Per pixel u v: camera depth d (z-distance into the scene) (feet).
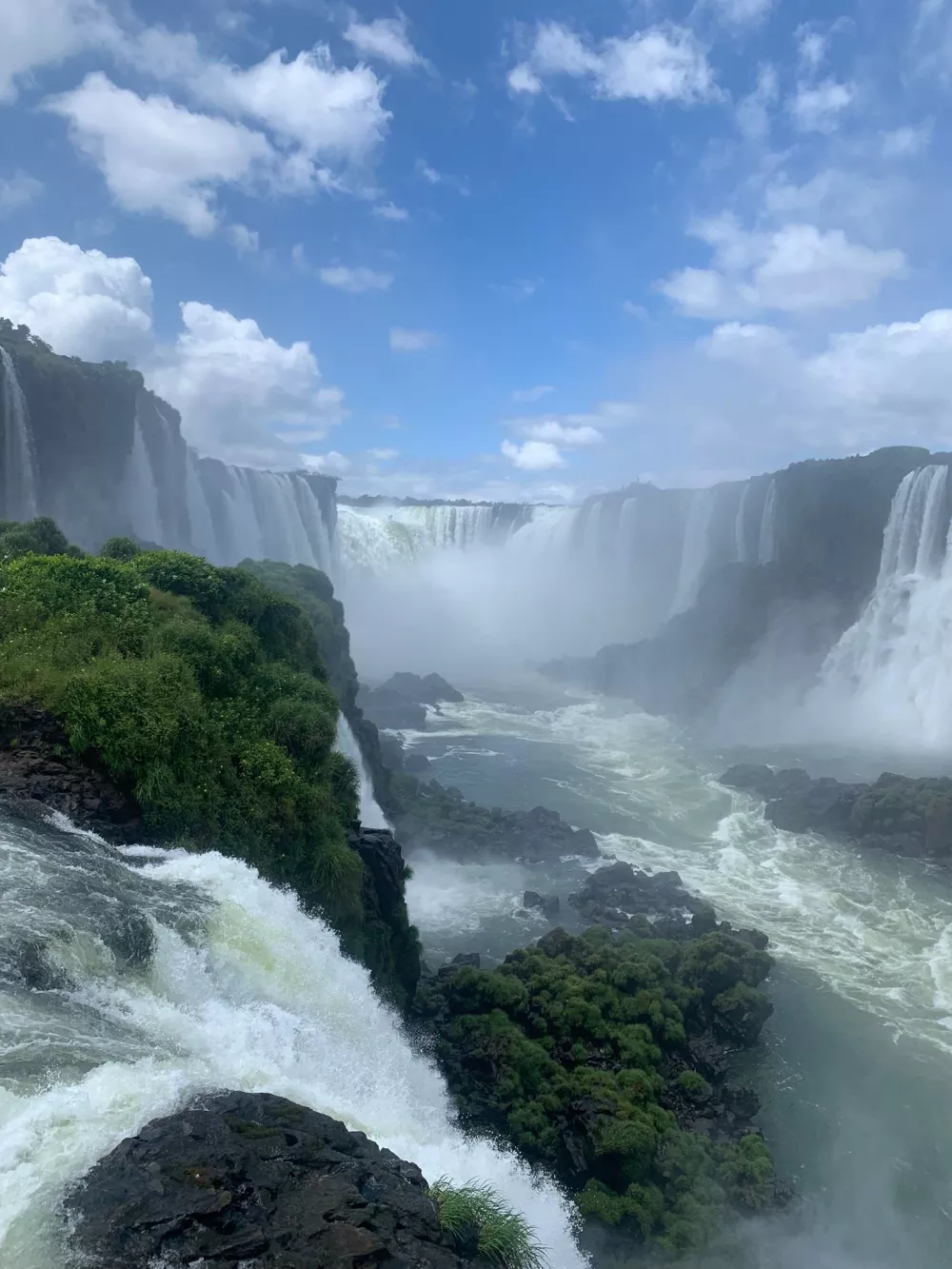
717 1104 88.79
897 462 258.37
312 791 83.46
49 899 52.80
